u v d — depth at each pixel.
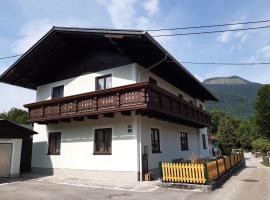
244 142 77.44
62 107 17.27
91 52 18.42
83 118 17.05
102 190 12.16
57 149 18.91
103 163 15.98
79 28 15.98
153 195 10.88
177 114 17.14
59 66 20.28
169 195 10.85
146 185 13.23
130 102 13.99
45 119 17.98
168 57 15.38
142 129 15.62
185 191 11.68
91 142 16.84
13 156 17.95
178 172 12.70
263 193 11.44
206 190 11.76
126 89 14.20
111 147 15.84
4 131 17.48
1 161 17.47
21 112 55.84
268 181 15.32
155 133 17.56
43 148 19.72
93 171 16.33
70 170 17.53
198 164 12.30
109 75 17.17
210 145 36.62
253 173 20.06
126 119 15.54
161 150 17.81
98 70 17.66
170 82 21.11
